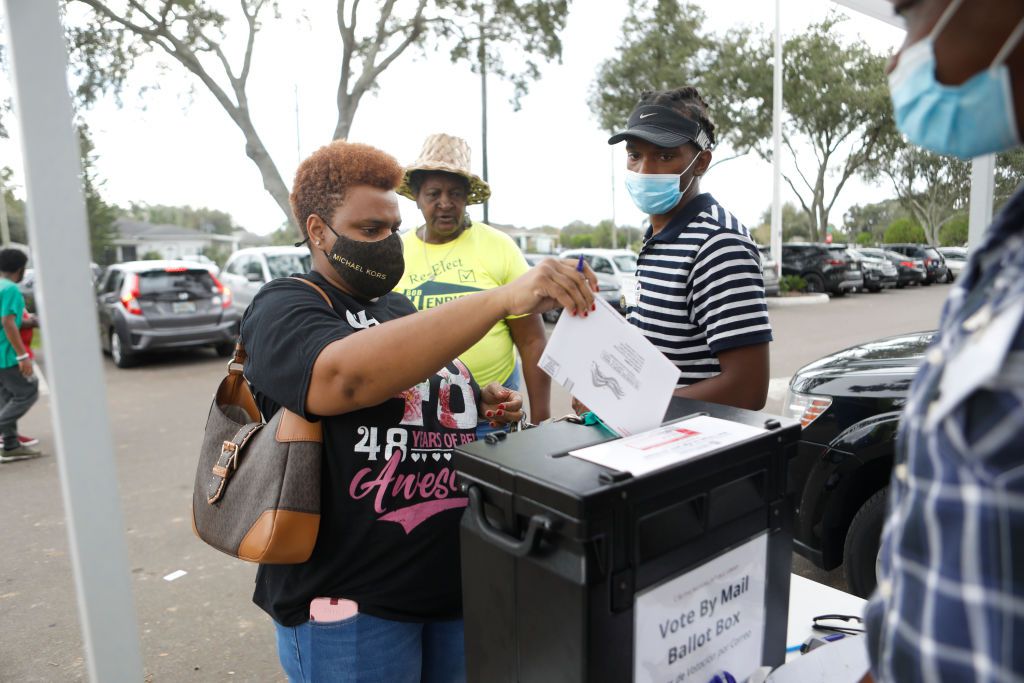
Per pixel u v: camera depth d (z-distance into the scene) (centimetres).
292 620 135
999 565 57
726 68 1836
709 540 99
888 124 1911
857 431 263
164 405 742
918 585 64
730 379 178
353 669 135
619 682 91
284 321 124
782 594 114
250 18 1012
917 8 73
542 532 89
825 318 1352
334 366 113
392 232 137
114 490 108
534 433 109
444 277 254
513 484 92
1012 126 69
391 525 133
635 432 106
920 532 64
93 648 109
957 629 59
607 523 86
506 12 1078
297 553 125
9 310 546
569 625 88
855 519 265
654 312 194
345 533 131
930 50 70
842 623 153
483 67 1109
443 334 109
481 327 109
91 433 106
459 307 110
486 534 97
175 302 961
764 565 109
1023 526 55
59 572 361
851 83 1916
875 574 261
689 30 1753
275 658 282
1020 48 65
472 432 148
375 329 113
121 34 964
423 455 137
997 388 58
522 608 96
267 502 124
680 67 1744
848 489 268
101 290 1056
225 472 132
